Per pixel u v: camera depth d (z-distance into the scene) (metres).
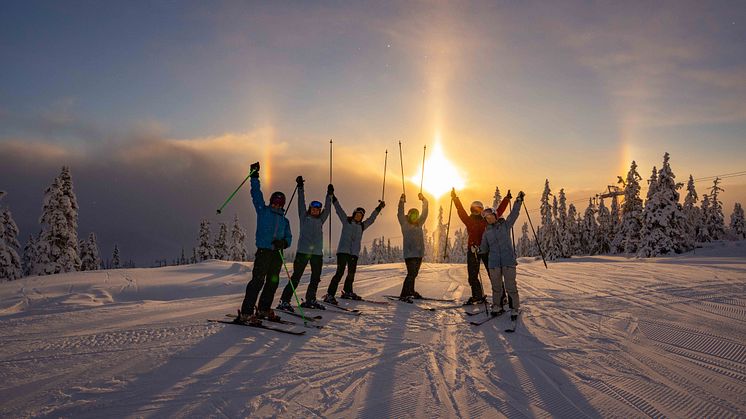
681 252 37.81
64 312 7.13
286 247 6.08
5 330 5.42
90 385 3.52
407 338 5.35
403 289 8.68
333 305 7.74
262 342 4.93
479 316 6.79
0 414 2.96
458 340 5.27
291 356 4.45
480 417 3.08
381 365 4.25
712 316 6.44
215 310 7.18
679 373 4.00
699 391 3.56
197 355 4.36
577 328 5.81
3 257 28.03
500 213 8.00
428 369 4.15
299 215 7.30
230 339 5.00
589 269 17.00
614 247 49.38
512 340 5.25
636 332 5.51
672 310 6.94
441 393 3.54
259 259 5.83
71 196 32.09
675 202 38.28
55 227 30.94
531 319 6.46
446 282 12.82
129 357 4.26
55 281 13.73
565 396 3.48
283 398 3.36
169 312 6.94
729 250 35.78
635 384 3.74
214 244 51.97
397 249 86.00
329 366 4.18
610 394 3.52
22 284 12.81
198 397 3.31
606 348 4.83
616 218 56.91
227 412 3.07
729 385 3.70
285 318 6.40
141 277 15.82
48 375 3.73
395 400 3.38
